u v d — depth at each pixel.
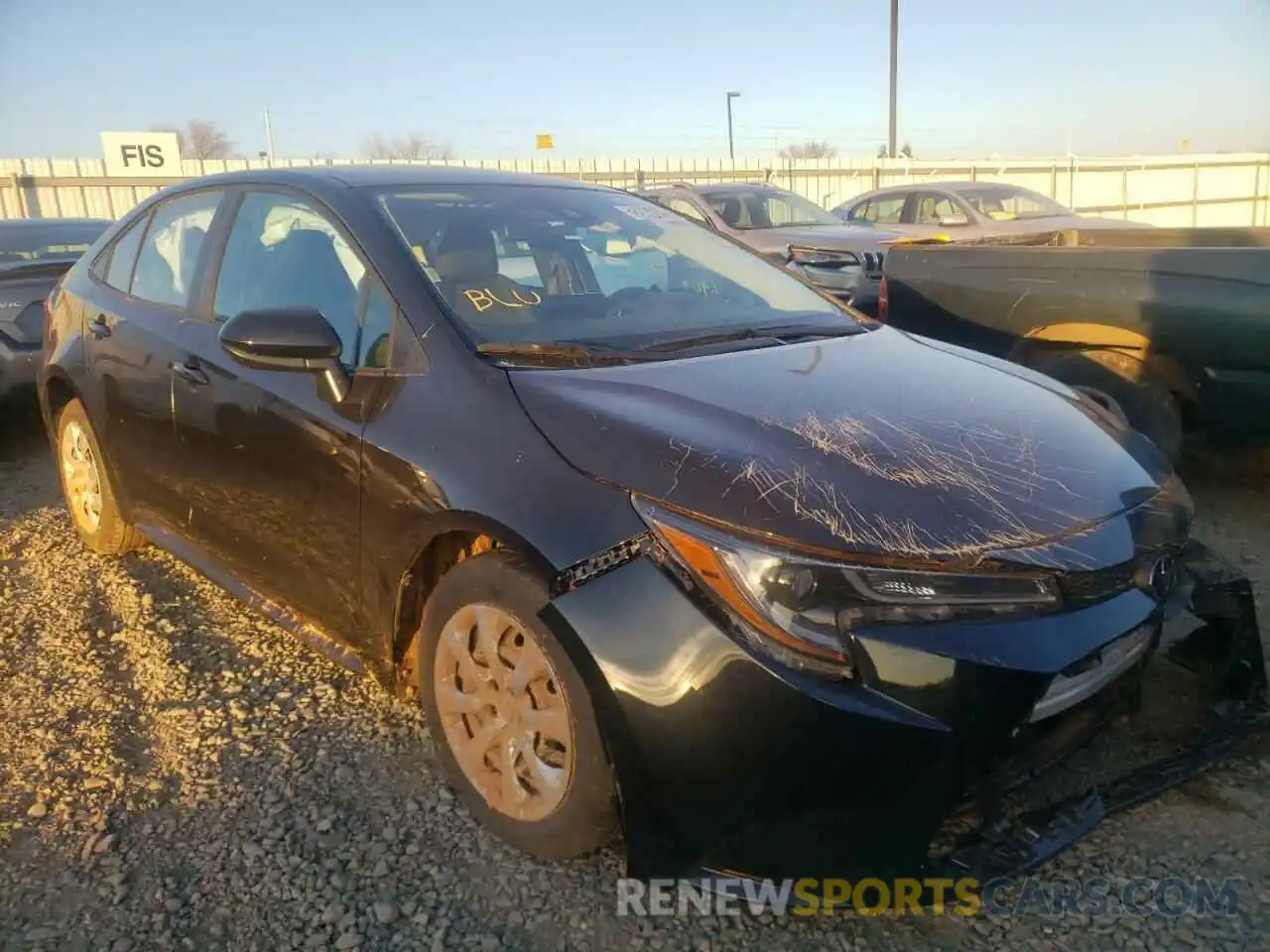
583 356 2.67
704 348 2.87
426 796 2.67
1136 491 2.37
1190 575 2.61
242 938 2.20
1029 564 2.05
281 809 2.62
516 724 2.34
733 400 2.44
